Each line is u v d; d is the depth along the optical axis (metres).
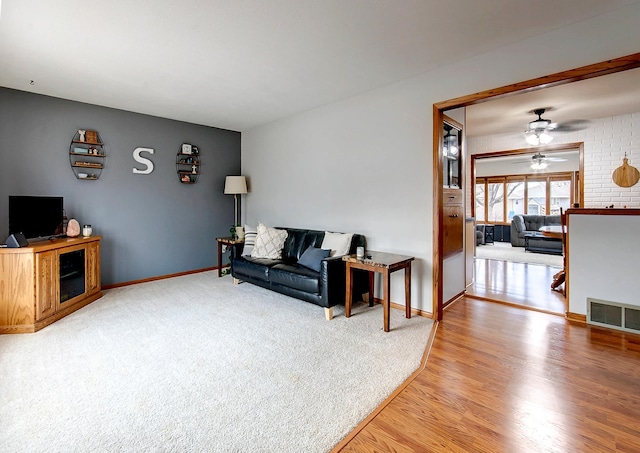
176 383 2.06
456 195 3.81
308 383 2.06
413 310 3.43
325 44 2.63
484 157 6.10
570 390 1.95
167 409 1.80
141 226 4.69
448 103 3.04
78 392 1.96
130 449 1.50
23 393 1.94
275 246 4.30
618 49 2.18
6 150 3.62
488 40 2.58
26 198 3.33
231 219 5.81
